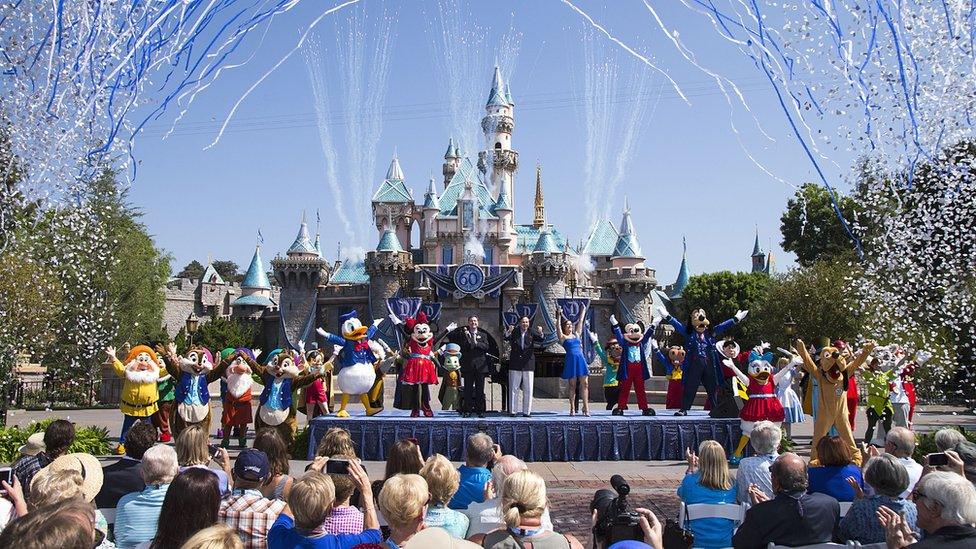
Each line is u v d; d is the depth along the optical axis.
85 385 38.12
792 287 50.00
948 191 15.98
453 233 93.88
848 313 43.88
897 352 20.48
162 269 55.50
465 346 18.83
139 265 49.75
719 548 7.10
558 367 19.56
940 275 19.78
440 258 93.94
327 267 93.81
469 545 4.27
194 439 7.71
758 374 16.94
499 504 6.87
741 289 88.75
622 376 19.22
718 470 7.51
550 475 15.63
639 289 91.50
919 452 16.86
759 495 6.93
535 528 5.57
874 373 20.14
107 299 39.38
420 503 5.30
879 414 20.00
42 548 3.30
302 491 5.36
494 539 5.43
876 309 22.56
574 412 19.14
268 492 7.56
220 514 6.13
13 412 33.38
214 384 35.22
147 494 6.75
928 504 5.22
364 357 19.05
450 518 6.45
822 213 58.75
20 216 19.25
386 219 108.38
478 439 8.30
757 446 8.83
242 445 19.06
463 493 8.12
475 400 18.92
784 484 6.50
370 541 5.49
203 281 117.81
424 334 18.67
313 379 18.44
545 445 17.72
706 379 18.70
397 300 19.33
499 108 119.12
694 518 7.21
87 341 37.00
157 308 55.75
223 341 83.12
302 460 18.02
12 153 11.12
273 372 18.06
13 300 30.44
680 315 106.75
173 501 5.19
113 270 44.69
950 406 37.19
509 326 19.44
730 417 18.28
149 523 6.67
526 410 18.39
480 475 8.16
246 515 6.13
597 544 5.94
